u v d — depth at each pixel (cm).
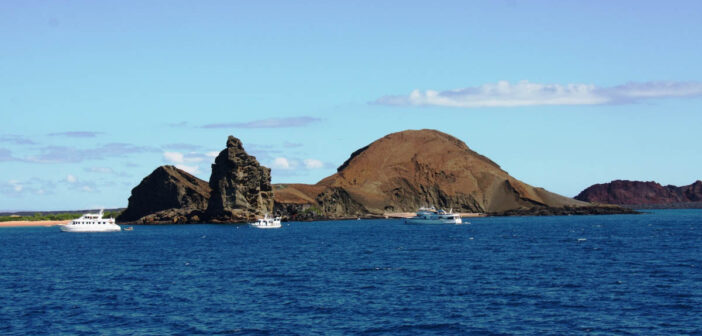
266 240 17350
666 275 8150
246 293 7156
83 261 11250
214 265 10206
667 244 13425
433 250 12750
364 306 6303
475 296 6781
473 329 5331
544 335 5119
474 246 13762
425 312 5984
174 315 5981
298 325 5531
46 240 18625
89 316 5981
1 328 5553
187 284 7919
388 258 11031
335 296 6881
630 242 14262
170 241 17362
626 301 6384
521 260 10338
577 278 7994
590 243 14175
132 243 16638
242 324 5594
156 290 7438
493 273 8625
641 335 5072
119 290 7469
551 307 6147
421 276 8406
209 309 6241
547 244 14062
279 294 7056
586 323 5478
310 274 8769
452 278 8169
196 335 5241
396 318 5747
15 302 6725
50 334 5331
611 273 8431
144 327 5528
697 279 7756
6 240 18862
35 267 10256
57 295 7156
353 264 10038
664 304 6206
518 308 6119
